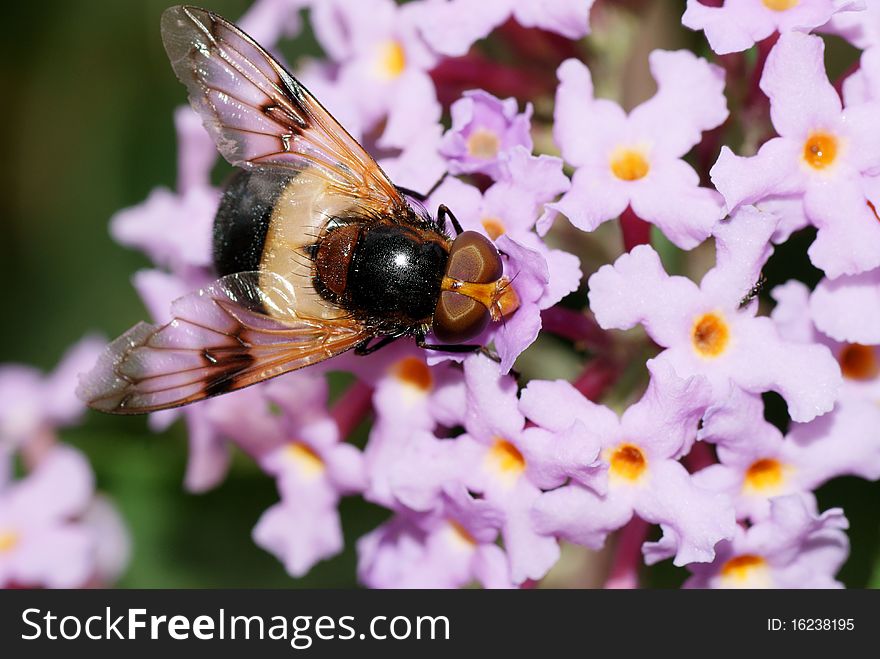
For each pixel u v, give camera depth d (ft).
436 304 0.32
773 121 0.31
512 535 0.32
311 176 0.33
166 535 0.39
